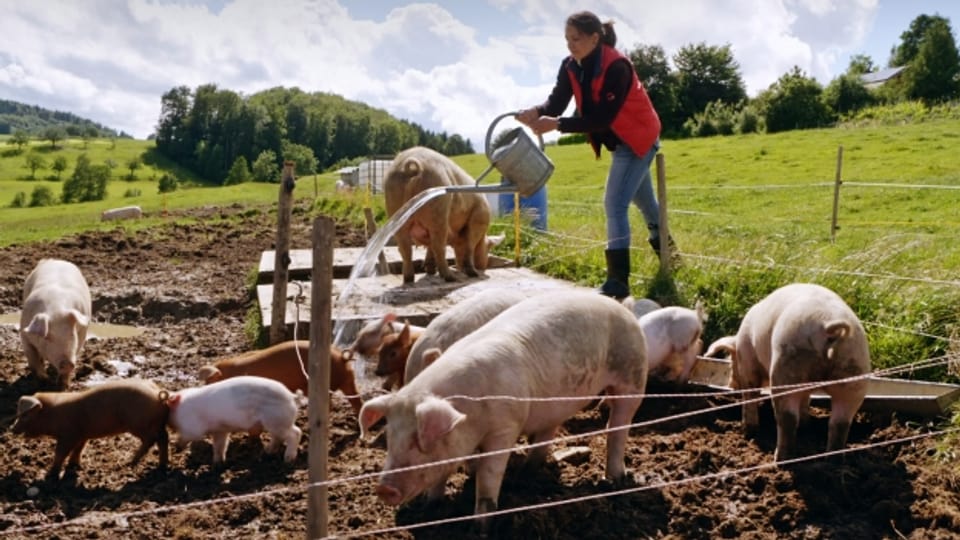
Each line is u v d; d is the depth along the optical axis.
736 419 6.96
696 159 35.59
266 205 30.03
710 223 17.88
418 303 9.21
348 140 138.12
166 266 15.41
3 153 142.88
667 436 6.61
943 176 24.03
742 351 6.64
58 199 89.38
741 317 8.45
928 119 45.41
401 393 4.80
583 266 10.86
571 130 8.02
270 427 6.17
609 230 8.77
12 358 9.20
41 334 7.83
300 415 7.12
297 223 22.66
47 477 6.05
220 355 9.36
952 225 15.53
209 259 16.41
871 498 5.47
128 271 14.88
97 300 12.16
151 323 11.53
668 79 73.06
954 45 62.78
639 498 5.54
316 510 4.31
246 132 127.56
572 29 8.05
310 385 4.26
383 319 7.09
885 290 7.91
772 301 6.36
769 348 6.23
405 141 145.75
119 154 140.62
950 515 5.07
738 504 5.52
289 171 8.44
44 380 8.39
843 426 5.84
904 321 7.48
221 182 123.56
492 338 5.15
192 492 5.82
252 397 6.14
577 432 6.81
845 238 12.44
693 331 7.46
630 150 8.55
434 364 4.97
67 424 6.00
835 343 5.62
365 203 22.61
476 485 5.14
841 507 5.45
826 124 53.41
